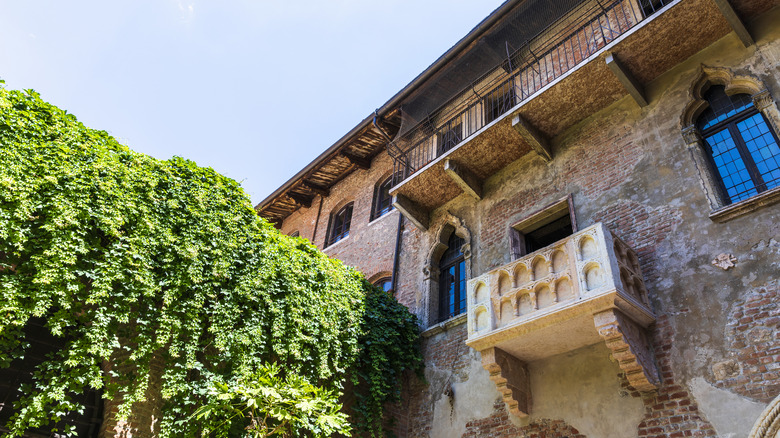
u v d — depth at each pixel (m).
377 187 15.99
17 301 5.92
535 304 7.39
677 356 6.77
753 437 5.65
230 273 7.87
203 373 7.09
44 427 7.13
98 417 7.58
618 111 9.52
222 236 8.00
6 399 7.04
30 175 6.41
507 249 9.99
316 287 9.02
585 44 10.43
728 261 6.87
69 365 6.24
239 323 7.72
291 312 8.29
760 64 7.88
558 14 11.09
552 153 10.24
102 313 6.48
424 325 10.85
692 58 8.81
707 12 8.08
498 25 11.36
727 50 8.38
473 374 9.31
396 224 13.79
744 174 7.60
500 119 10.03
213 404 6.58
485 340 7.88
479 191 11.26
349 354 9.12
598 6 10.59
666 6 8.07
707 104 8.45
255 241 8.47
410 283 12.00
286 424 7.47
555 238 9.82
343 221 16.75
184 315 7.21
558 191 9.73
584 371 7.69
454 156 10.90
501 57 11.86
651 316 7.05
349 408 9.20
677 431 6.32
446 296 11.27
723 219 7.20
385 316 10.33
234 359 7.41
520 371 8.28
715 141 8.14
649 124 8.88
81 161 6.96
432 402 9.74
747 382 6.01
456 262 11.45
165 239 7.33
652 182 8.31
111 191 6.99
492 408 8.65
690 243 7.37
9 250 6.07
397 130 14.76
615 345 6.55
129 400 6.49
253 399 6.43
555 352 8.09
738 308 6.51
